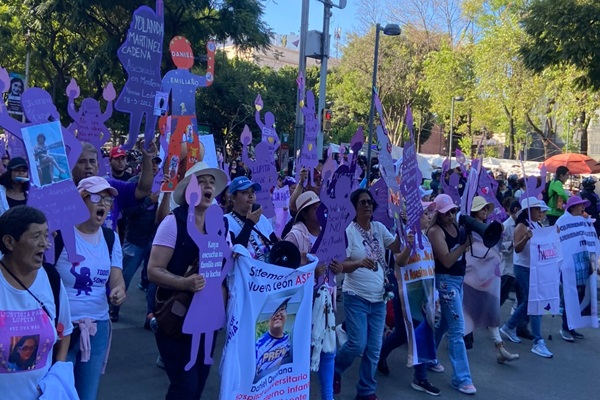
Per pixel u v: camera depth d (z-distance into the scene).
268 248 4.19
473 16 31.91
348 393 5.17
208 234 3.41
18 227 2.59
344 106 44.88
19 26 22.28
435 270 5.44
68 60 23.00
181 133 4.97
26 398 2.65
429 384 5.30
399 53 39.94
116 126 27.42
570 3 13.05
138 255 6.37
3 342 2.57
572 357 6.66
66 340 2.96
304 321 3.91
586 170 23.67
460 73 35.62
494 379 5.82
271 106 32.84
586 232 7.23
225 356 3.56
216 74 30.12
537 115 32.12
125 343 5.94
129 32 4.72
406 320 5.16
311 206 4.43
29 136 3.21
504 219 8.00
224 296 3.66
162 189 4.95
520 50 14.88
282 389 3.86
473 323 6.23
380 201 6.14
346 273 4.65
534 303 6.62
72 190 3.29
